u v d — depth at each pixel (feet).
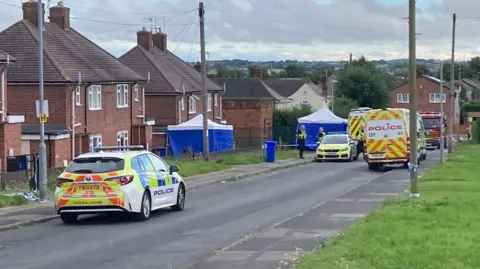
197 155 257.14
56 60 248.73
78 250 80.69
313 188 164.25
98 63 275.18
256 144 378.53
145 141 293.84
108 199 103.60
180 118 341.82
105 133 266.16
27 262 73.00
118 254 77.51
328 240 79.61
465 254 64.75
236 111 433.89
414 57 123.95
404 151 223.51
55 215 112.47
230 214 115.65
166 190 116.37
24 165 186.09
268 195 148.87
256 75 582.76
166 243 85.05
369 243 72.79
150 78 327.06
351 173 213.05
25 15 265.54
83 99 250.78
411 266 60.08
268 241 82.07
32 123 238.68
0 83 197.36
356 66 623.77
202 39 231.30
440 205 106.52
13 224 101.65
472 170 201.87
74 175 105.09
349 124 309.22
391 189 152.35
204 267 66.18
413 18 124.06
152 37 375.04
